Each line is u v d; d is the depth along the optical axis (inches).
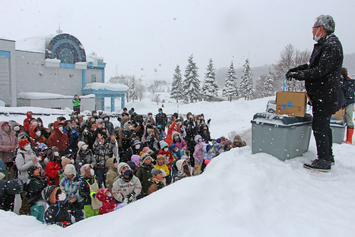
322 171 107.5
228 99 2033.7
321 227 68.3
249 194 81.3
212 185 89.0
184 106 911.0
